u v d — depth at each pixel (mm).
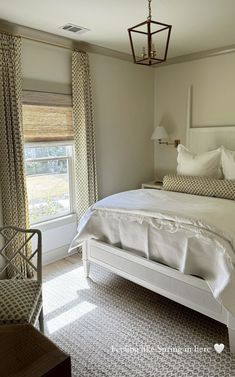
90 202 3584
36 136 3104
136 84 4203
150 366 1797
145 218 2324
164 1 2316
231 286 1780
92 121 3533
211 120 3963
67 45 3254
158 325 2182
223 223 2035
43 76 3104
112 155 4004
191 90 4078
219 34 3104
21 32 2840
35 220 3293
